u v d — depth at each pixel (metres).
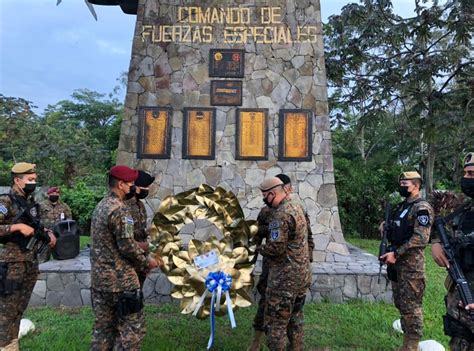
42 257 6.61
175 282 4.20
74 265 6.41
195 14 7.76
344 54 13.37
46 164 17.84
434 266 8.81
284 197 3.81
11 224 3.86
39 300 6.05
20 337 4.67
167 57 7.73
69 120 33.25
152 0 7.80
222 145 7.62
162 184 7.53
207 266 4.18
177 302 6.21
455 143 14.24
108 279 3.34
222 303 4.15
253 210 7.51
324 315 5.56
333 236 7.50
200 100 7.67
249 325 5.21
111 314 3.42
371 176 13.50
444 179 17.55
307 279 3.75
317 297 6.21
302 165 7.61
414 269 4.09
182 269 4.22
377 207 13.12
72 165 18.20
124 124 7.64
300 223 3.66
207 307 4.17
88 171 19.03
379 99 13.58
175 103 7.66
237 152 7.57
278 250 3.60
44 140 18.39
